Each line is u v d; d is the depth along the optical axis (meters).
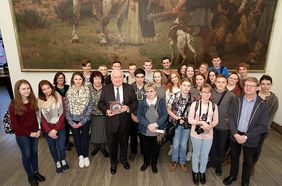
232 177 3.03
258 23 4.72
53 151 3.23
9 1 4.07
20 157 3.81
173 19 4.50
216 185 3.05
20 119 2.74
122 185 3.05
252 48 4.89
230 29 4.69
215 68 4.18
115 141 3.20
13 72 4.58
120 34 4.49
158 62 4.73
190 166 3.52
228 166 3.53
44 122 3.04
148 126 2.96
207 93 2.79
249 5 4.58
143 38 4.55
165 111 3.02
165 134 3.12
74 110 3.23
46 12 4.23
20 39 4.32
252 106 2.62
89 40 4.47
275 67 5.11
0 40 7.45
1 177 3.25
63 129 3.23
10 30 4.29
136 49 4.61
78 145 3.42
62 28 4.35
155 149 3.22
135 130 3.56
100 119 3.54
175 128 3.16
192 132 2.95
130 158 3.70
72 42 4.45
